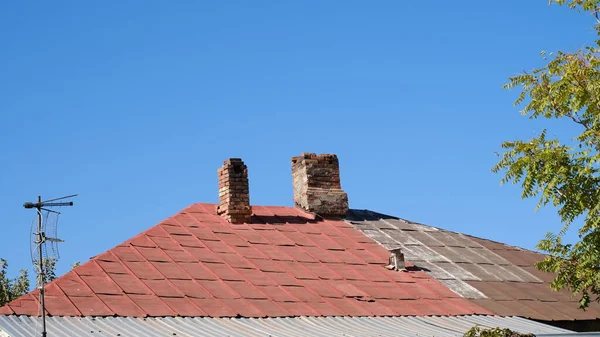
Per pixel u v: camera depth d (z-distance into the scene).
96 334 27.61
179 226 38.91
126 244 35.69
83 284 31.38
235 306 32.38
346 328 31.77
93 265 33.09
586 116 34.34
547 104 34.03
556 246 34.97
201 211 41.38
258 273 35.84
